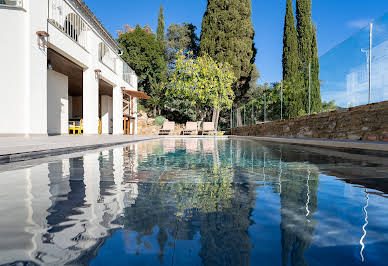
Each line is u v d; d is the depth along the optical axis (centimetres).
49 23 580
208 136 1278
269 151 409
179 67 1437
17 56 502
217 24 1587
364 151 371
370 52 429
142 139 851
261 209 100
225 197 119
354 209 101
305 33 1448
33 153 284
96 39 866
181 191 130
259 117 1104
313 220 88
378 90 413
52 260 58
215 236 73
